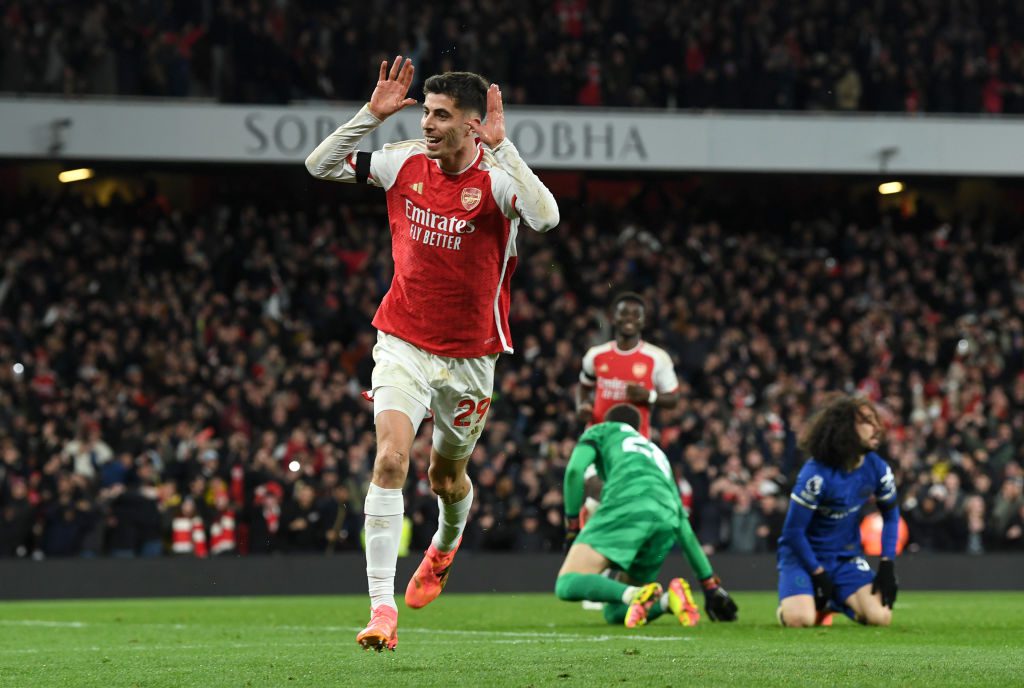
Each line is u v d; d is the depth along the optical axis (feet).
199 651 61.00
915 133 225.97
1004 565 172.14
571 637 70.69
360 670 47.50
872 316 220.02
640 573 83.71
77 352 187.42
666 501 81.10
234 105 206.69
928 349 214.69
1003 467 182.29
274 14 219.41
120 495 157.38
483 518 166.81
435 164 51.52
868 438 78.23
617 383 98.12
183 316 198.08
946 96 232.32
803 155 223.71
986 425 196.54
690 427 183.62
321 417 178.81
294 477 162.81
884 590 79.30
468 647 61.41
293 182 239.50
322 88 215.31
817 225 244.01
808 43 236.43
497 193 50.80
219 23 213.05
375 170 52.06
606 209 240.94
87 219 214.69
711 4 237.66
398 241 51.98
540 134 214.90
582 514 92.58
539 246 225.97
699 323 213.66
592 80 223.92
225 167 230.68
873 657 52.75
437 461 55.31
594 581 78.54
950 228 249.55
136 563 153.69
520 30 224.33
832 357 209.97
